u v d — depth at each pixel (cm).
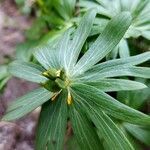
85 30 22
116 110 19
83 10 27
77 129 20
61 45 23
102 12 26
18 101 22
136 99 23
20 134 29
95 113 19
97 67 20
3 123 29
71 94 20
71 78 21
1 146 28
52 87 20
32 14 42
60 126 21
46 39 28
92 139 20
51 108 21
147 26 25
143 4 26
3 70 30
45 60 22
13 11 44
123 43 24
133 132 22
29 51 30
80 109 20
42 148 21
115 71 20
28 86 35
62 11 29
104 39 21
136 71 20
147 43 27
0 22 42
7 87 34
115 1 26
